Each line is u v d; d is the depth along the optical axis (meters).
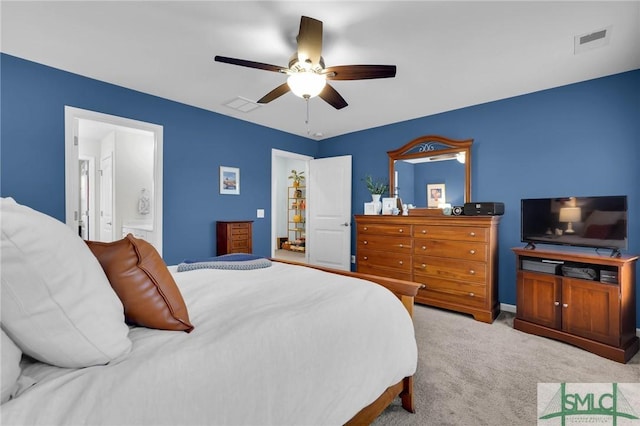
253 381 0.91
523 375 2.00
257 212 4.42
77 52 2.40
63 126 2.71
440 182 3.79
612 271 2.28
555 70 2.64
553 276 2.57
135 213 4.79
